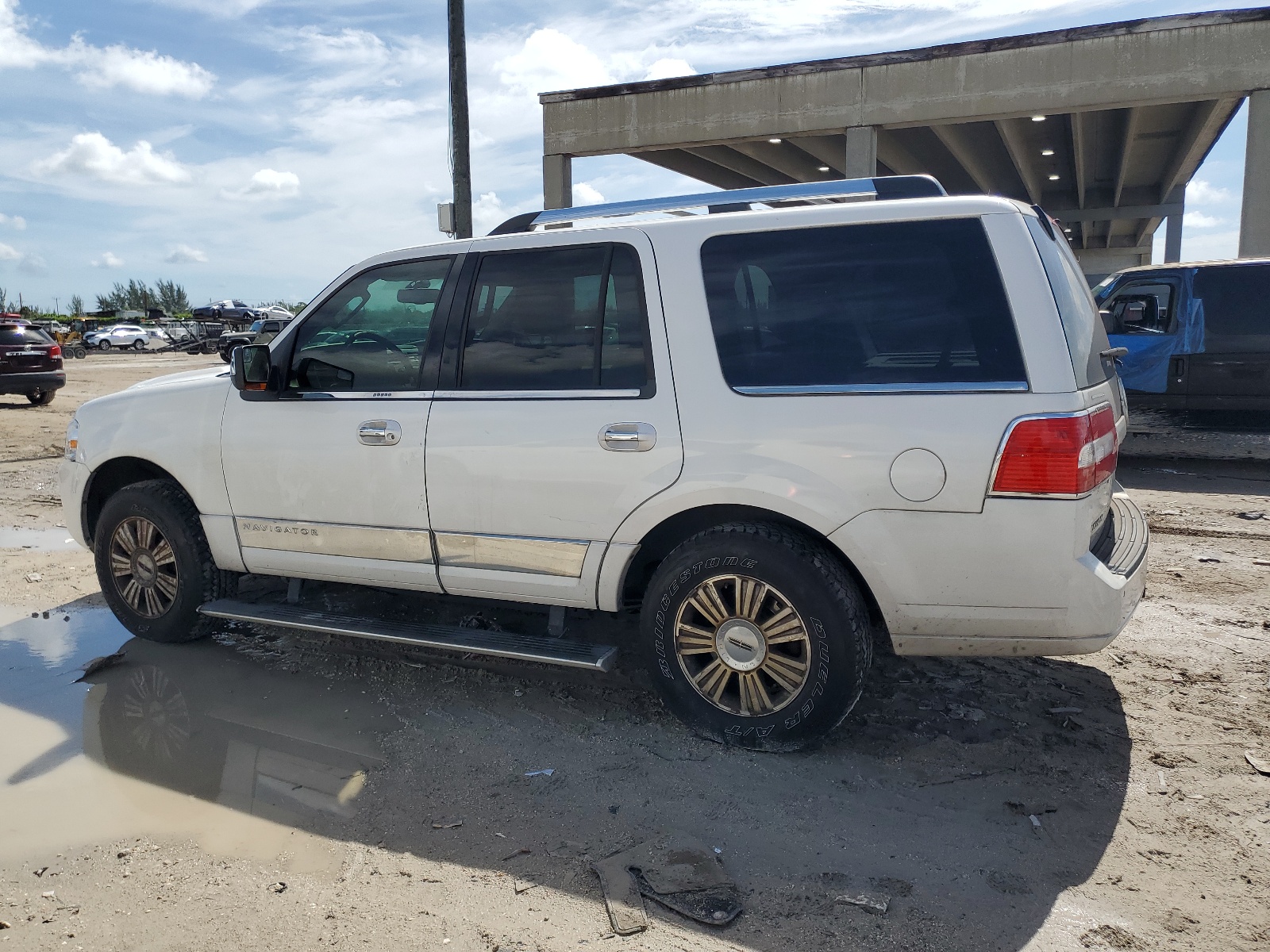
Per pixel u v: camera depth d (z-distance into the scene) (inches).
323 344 161.8
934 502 120.4
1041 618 119.6
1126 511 154.0
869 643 129.3
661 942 94.4
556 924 97.6
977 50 625.6
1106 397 132.8
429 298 154.0
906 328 124.3
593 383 139.7
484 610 197.2
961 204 124.3
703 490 131.0
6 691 161.6
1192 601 202.2
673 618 136.4
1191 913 98.5
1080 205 1291.8
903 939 94.7
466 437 146.7
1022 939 94.7
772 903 101.0
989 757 133.4
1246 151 584.1
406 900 102.0
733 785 126.3
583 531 140.3
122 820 119.3
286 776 130.6
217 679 166.4
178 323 1867.6
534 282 145.8
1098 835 113.6
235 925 97.6
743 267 133.2
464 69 487.2
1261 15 564.4
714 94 706.2
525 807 121.6
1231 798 121.4
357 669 170.4
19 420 607.5
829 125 673.6
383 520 155.5
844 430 124.3
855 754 134.8
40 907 101.0
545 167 768.3
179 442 173.6
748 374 130.7
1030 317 118.7
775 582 127.9
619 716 148.9
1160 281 385.4
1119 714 146.9
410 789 126.4
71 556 255.4
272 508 165.8
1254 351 365.7
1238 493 314.0
